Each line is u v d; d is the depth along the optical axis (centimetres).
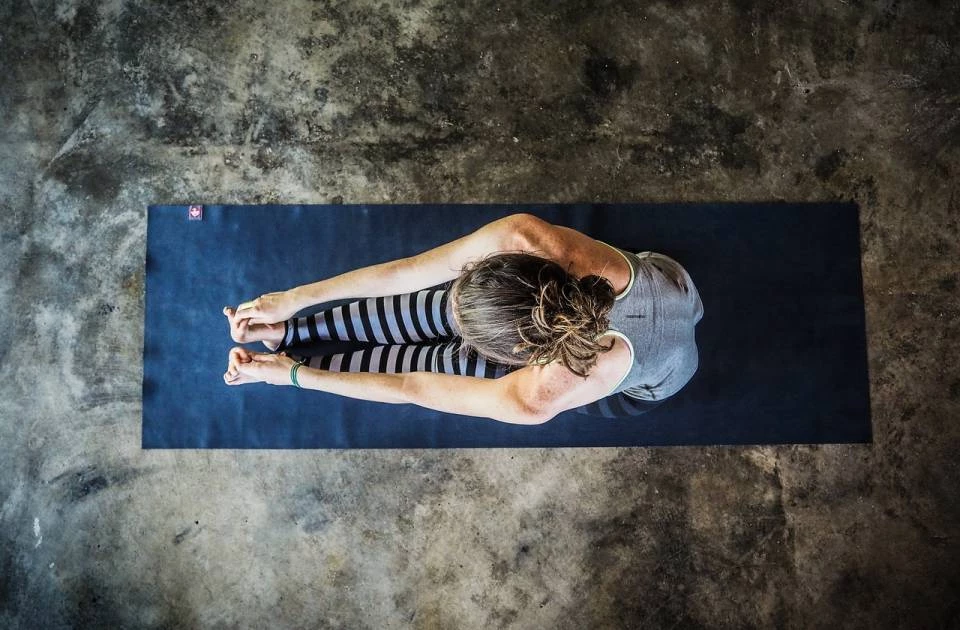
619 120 227
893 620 219
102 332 219
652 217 223
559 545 217
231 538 215
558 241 151
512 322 129
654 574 218
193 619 214
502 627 215
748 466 220
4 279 221
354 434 215
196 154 223
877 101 230
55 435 217
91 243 221
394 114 225
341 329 197
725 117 228
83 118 224
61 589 214
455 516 216
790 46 230
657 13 229
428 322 188
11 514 216
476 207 222
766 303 222
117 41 226
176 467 216
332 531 215
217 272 219
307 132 224
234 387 216
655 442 216
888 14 227
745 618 218
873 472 221
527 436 215
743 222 224
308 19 226
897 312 225
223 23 226
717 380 219
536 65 227
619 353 152
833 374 221
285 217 221
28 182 222
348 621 214
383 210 222
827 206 227
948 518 221
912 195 229
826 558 220
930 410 223
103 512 215
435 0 227
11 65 225
